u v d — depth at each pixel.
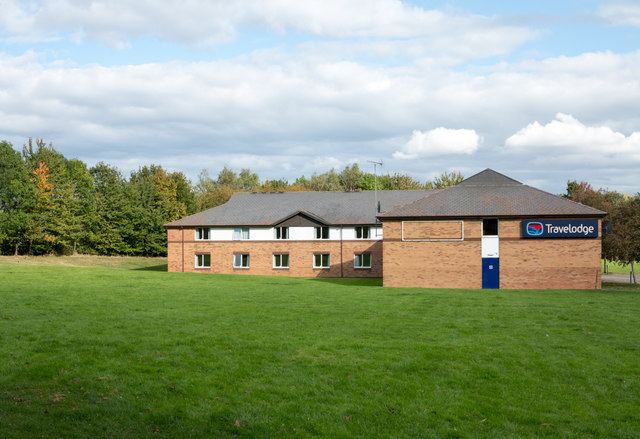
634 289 38.50
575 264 38.84
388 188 105.56
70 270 40.72
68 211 67.75
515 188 43.50
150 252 82.69
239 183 122.12
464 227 39.94
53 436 8.55
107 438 8.69
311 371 12.85
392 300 27.11
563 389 12.09
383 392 11.59
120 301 23.95
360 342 15.90
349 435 9.38
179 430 9.27
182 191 92.50
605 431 9.80
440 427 9.85
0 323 17.11
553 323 20.09
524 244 39.34
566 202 40.62
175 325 17.95
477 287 39.56
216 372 12.52
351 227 55.78
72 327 16.88
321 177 110.56
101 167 82.19
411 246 40.50
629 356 14.90
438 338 16.83
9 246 65.81
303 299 26.97
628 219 45.03
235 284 36.69
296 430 9.52
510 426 9.97
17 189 61.56
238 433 9.32
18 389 10.72
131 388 11.19
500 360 14.23
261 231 57.25
